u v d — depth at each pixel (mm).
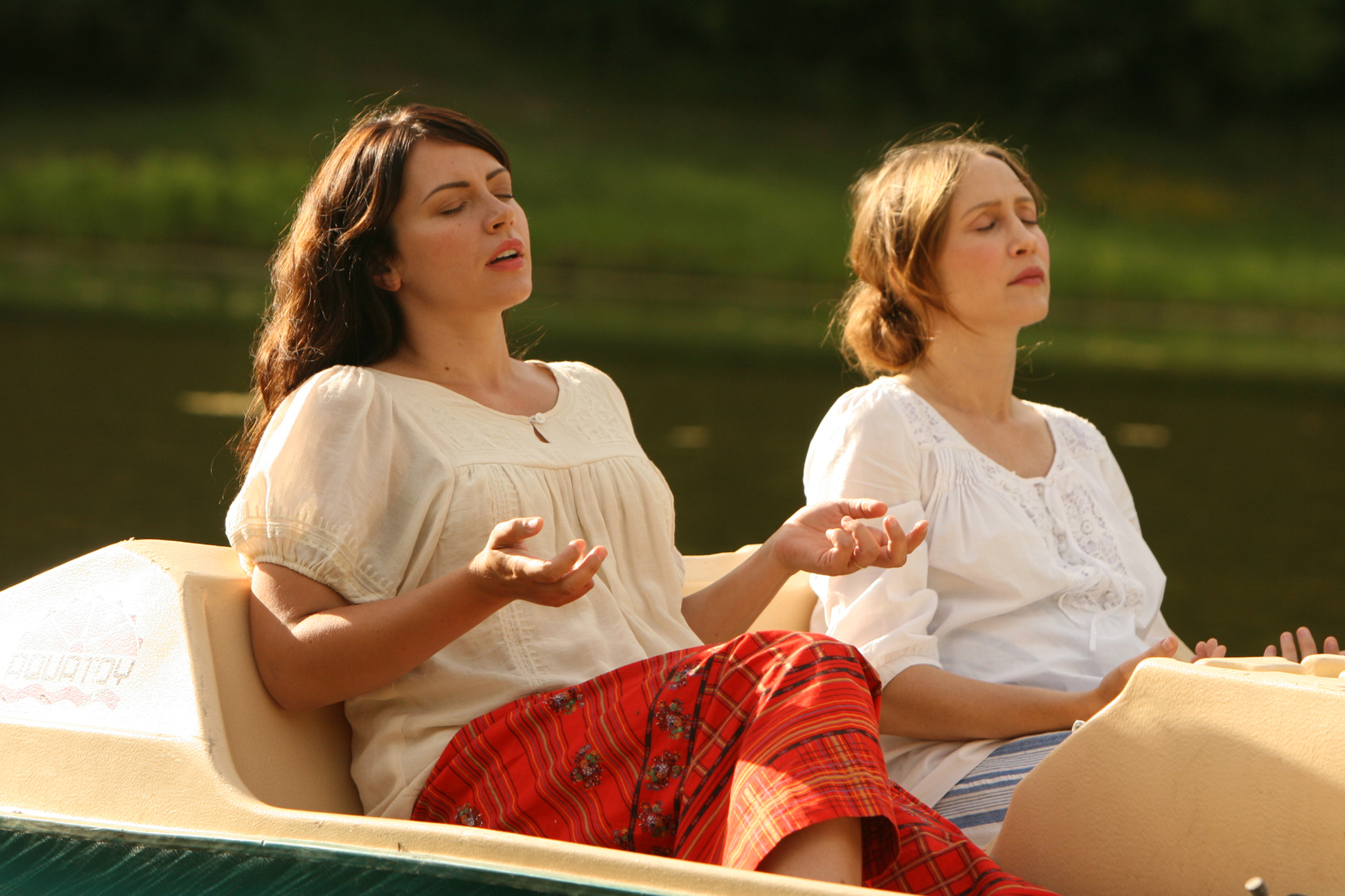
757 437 14766
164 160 40531
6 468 11539
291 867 3088
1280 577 9586
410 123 3955
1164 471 14359
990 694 4336
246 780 3473
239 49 50188
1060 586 4688
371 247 3949
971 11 59750
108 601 3641
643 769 3346
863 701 3191
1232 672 3242
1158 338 30703
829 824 3006
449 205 3920
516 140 47281
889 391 4848
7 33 47500
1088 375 22609
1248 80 60875
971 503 4695
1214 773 3225
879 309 5188
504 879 2873
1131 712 3369
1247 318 37438
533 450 3906
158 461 12023
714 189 44594
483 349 4047
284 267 4062
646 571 4062
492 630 3707
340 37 54188
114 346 19703
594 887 2799
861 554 3734
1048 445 5094
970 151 5000
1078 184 52031
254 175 39781
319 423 3641
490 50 56000
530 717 3506
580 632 3770
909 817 3344
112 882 3303
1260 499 12859
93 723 3445
